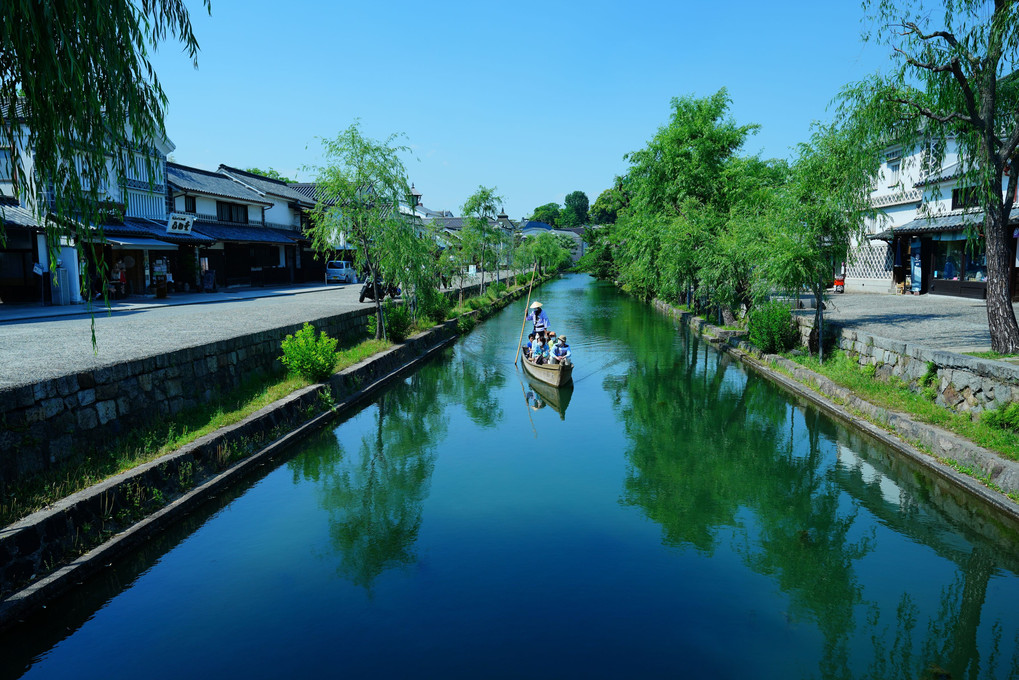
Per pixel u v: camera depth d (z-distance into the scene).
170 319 14.26
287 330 12.30
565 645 4.70
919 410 8.84
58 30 4.08
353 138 14.59
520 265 50.59
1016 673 4.37
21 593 4.70
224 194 30.36
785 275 12.42
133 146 4.92
